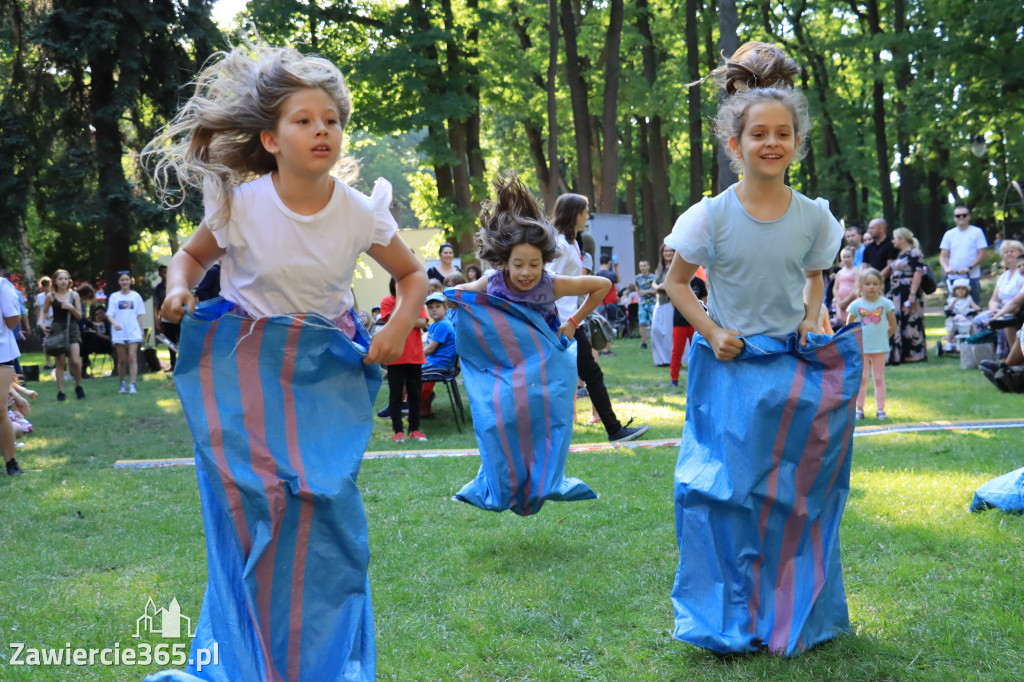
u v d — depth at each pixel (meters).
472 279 12.19
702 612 3.24
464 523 5.18
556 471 4.45
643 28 30.09
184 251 2.78
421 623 3.70
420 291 2.93
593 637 3.50
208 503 2.74
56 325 12.73
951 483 5.44
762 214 3.25
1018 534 4.41
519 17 29.33
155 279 30.75
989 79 22.08
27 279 29.64
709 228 3.26
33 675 3.28
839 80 35.66
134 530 5.26
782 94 3.19
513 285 4.67
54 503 5.96
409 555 4.59
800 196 3.28
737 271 3.30
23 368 16.20
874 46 24.38
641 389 11.30
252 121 2.67
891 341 12.90
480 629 3.63
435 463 6.95
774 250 3.26
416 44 23.09
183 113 2.77
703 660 3.24
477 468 6.71
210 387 2.70
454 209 24.83
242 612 2.64
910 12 26.45
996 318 10.64
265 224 2.71
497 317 4.55
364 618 2.78
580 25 29.36
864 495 5.24
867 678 3.05
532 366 4.51
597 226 24.78
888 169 30.56
